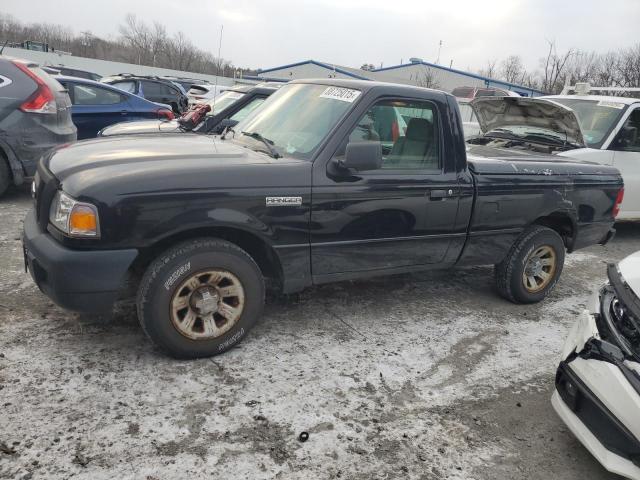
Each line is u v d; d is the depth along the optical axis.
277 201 3.28
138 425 2.70
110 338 3.50
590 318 2.69
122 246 2.93
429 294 4.83
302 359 3.48
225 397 2.99
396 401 3.13
